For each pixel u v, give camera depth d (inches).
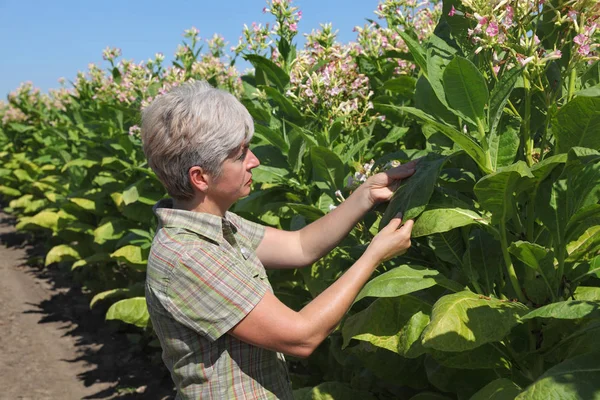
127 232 236.7
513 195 79.8
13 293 308.7
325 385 108.6
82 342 241.6
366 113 150.9
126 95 234.8
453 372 92.6
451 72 72.6
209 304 67.7
